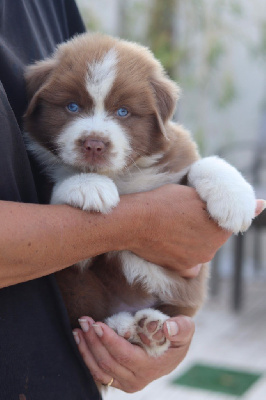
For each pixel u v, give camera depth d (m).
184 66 2.21
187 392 1.37
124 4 2.19
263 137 2.32
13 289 0.78
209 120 2.48
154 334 0.85
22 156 0.79
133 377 0.85
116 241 0.79
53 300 0.79
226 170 0.87
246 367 1.50
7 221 0.74
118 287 0.89
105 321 0.87
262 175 2.30
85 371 0.80
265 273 2.28
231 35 2.30
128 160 0.88
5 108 0.77
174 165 0.91
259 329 1.75
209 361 1.54
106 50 0.89
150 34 2.07
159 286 0.89
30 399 0.78
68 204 0.79
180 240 0.83
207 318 1.82
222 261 2.33
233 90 2.34
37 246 0.75
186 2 2.15
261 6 2.32
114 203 0.79
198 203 0.83
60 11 0.94
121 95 0.88
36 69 0.87
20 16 0.85
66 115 0.87
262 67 2.46
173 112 0.91
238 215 0.84
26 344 0.78
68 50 0.89
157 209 0.81
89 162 0.86
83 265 0.87
